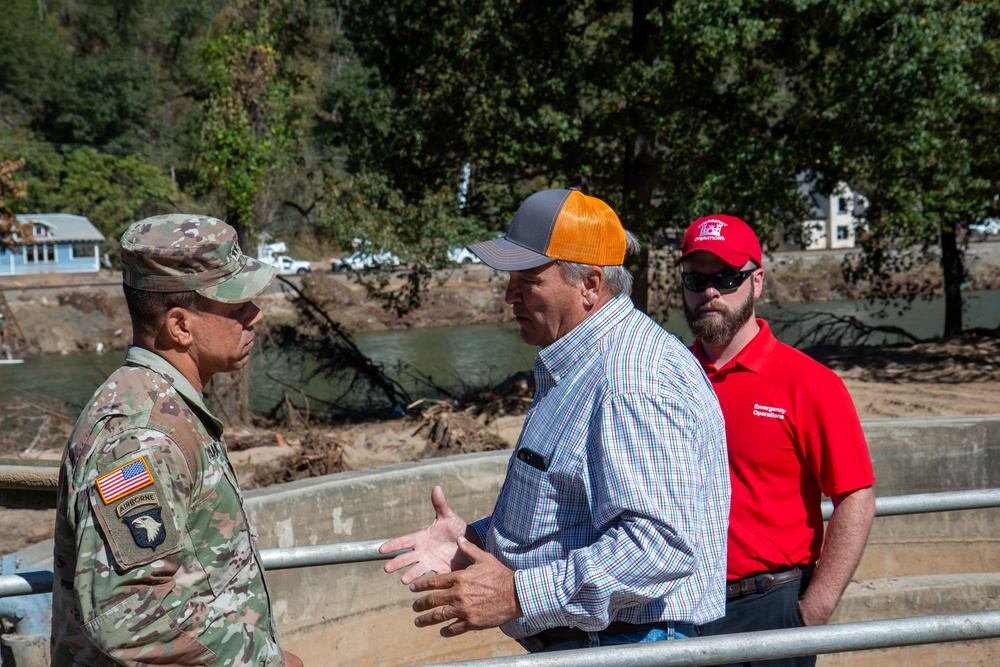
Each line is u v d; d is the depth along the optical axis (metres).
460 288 38.81
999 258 43.78
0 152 53.72
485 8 12.46
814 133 13.02
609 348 2.08
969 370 13.79
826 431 2.73
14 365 30.78
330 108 16.42
